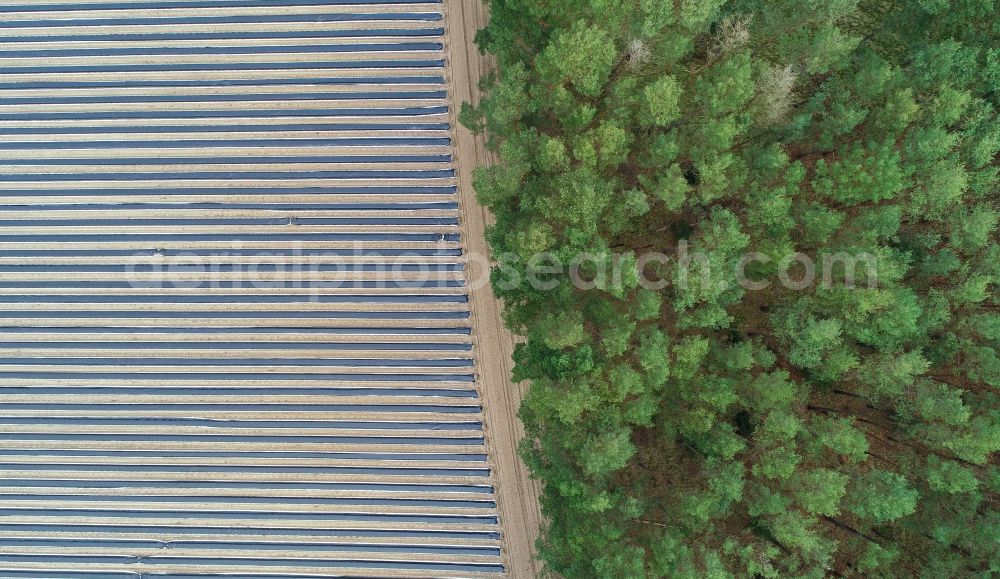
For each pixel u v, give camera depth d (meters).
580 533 32.72
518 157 32.16
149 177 41.06
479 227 40.34
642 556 31.52
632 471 35.00
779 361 36.81
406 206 40.75
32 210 41.06
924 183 31.41
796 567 32.59
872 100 32.41
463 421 41.16
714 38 32.91
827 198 34.38
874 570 34.44
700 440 33.88
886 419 35.72
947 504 33.31
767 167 32.12
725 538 33.53
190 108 40.44
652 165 33.22
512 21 33.50
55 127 40.62
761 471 32.94
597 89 31.19
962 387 34.38
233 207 41.03
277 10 39.97
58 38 40.53
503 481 41.09
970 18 32.16
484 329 40.59
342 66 40.47
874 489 31.56
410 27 39.84
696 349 31.14
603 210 33.16
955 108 30.34
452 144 40.16
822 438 32.31
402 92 40.16
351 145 40.50
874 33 35.56
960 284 32.62
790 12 31.86
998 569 31.45
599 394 32.03
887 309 32.16
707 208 35.41
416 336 40.84
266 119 40.47
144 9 40.06
